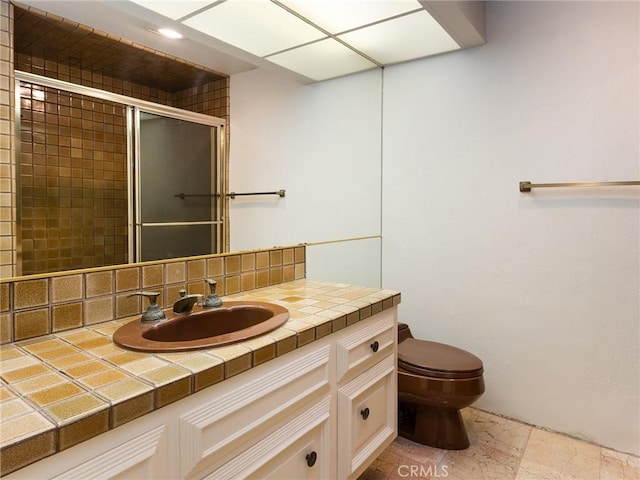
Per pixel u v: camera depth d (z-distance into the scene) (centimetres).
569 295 188
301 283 182
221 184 153
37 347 94
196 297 123
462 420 188
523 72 193
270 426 99
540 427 198
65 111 104
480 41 199
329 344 121
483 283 210
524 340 200
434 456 177
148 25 126
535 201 193
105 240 113
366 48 204
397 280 238
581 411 188
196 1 139
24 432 58
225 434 87
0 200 91
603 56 175
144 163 124
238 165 160
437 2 161
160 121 130
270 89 176
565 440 188
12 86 92
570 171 185
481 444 185
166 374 79
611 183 172
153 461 74
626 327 177
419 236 229
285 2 156
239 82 161
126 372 80
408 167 230
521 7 192
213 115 150
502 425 201
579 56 180
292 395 106
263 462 97
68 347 94
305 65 194
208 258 145
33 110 97
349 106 220
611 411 181
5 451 54
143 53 124
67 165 104
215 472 86
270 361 99
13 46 92
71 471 62
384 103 238
